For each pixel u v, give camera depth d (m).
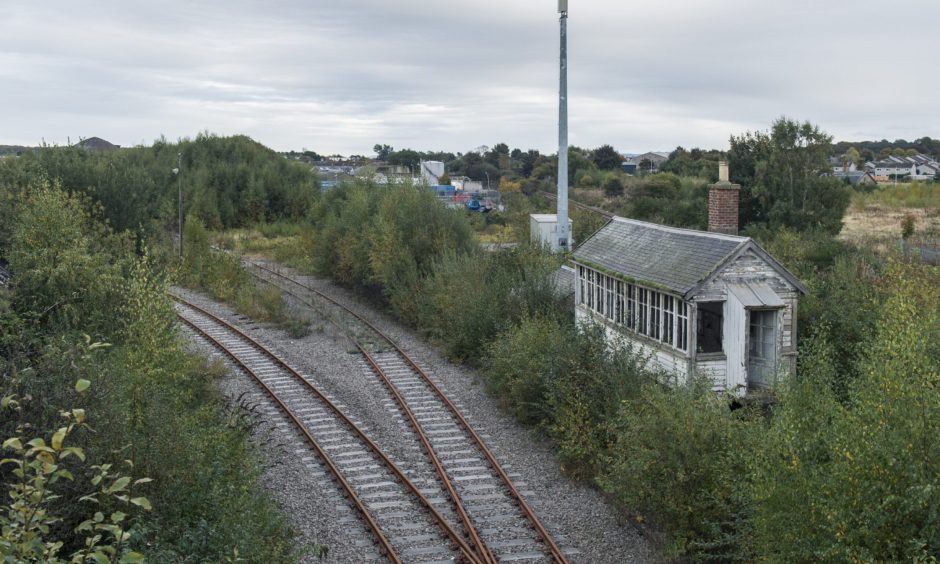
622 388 16.22
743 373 17.08
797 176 37.59
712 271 17.11
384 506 14.25
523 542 12.91
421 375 22.78
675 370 17.25
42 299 17.67
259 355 24.95
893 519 8.86
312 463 16.30
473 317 24.38
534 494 14.74
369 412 19.52
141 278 18.25
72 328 17.17
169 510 10.43
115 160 38.88
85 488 9.67
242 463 13.12
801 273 24.52
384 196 35.94
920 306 15.89
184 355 18.34
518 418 18.80
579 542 12.95
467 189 100.81
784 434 10.41
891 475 8.96
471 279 27.22
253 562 10.12
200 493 10.96
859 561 8.79
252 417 17.47
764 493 10.01
